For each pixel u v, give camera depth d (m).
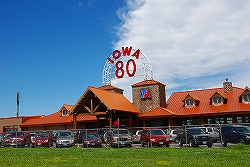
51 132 36.47
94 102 42.66
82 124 49.12
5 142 33.00
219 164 13.79
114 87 49.44
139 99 46.50
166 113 41.12
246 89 39.44
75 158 17.95
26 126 53.38
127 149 23.70
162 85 47.38
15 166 14.78
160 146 26.48
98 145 29.11
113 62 50.38
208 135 25.44
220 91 44.94
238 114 39.31
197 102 43.66
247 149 21.06
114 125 41.50
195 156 17.36
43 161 16.83
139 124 44.66
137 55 48.19
